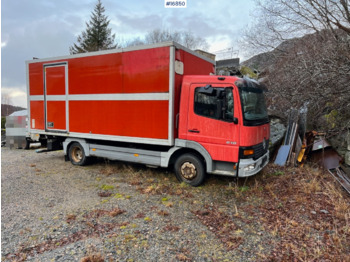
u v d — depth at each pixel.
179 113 5.18
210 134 4.86
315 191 4.70
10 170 6.80
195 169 5.22
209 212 4.10
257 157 4.92
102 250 3.00
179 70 5.18
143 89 5.39
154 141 5.35
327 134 6.14
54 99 7.04
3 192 5.04
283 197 4.57
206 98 4.89
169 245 3.13
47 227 3.58
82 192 5.06
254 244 3.15
